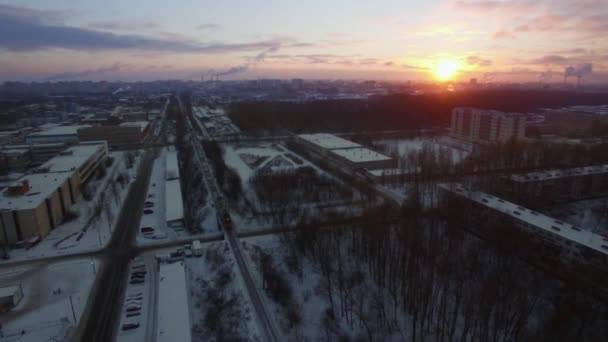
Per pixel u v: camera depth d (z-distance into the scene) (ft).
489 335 214.69
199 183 505.25
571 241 287.28
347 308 246.06
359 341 220.84
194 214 413.18
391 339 222.28
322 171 565.53
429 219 351.87
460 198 382.01
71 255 321.32
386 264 282.97
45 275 289.53
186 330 213.66
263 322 234.99
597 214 396.16
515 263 274.98
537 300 243.81
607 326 218.79
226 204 425.69
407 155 621.31
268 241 344.28
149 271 295.48
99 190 492.95
